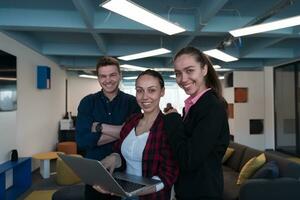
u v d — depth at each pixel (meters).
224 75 8.24
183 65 1.34
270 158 3.74
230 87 7.99
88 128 1.80
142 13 3.04
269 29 3.69
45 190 4.63
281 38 5.03
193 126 1.28
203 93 1.33
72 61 8.01
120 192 1.23
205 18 3.68
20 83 5.14
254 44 5.93
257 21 3.68
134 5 2.83
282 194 3.05
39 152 6.23
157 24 3.42
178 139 1.25
